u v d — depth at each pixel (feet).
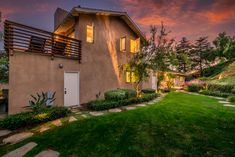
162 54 43.19
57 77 30.12
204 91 58.34
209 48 139.03
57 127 19.58
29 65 25.82
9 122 19.40
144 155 12.26
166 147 13.20
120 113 24.75
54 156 12.90
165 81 81.35
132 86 51.67
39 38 27.37
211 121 19.53
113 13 41.19
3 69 47.34
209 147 12.85
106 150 13.34
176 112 24.50
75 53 33.83
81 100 34.83
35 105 24.00
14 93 23.93
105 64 41.63
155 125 18.34
